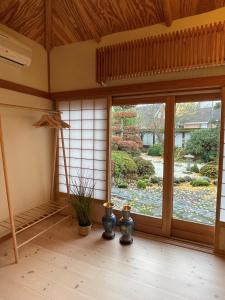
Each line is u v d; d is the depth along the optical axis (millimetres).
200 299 1783
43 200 3305
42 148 3240
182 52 2354
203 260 2311
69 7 2666
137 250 2482
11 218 2217
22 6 2514
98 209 3137
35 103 3066
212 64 2246
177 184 2863
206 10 2299
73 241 2662
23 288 1881
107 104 2916
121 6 2486
